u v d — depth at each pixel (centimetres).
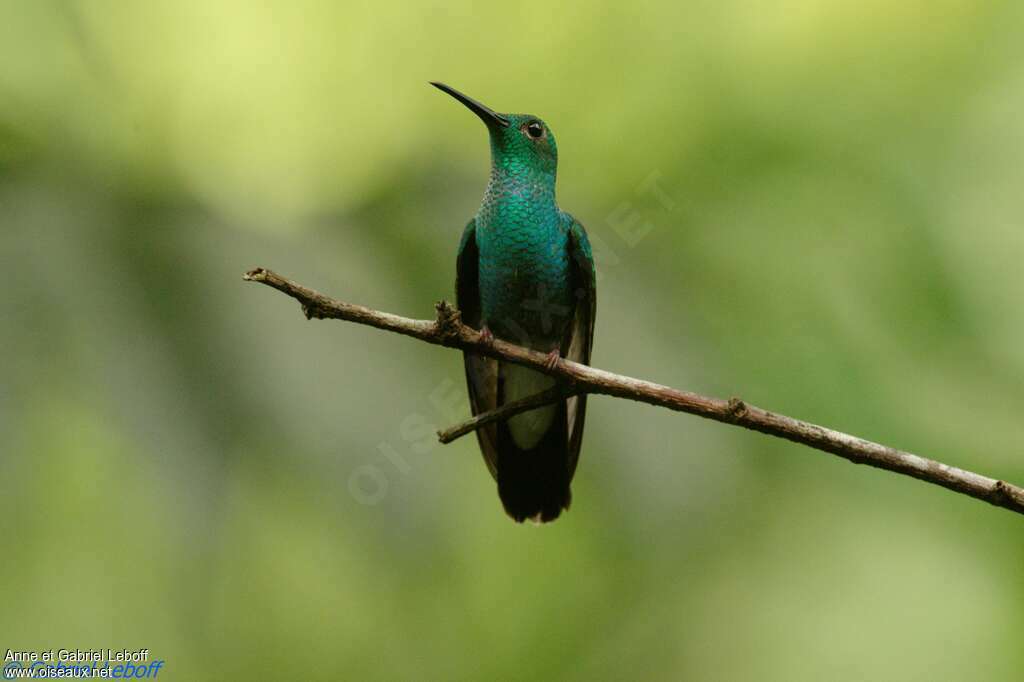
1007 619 959
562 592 1000
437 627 959
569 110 1029
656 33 1052
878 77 1055
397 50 1006
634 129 1017
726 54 1047
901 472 561
